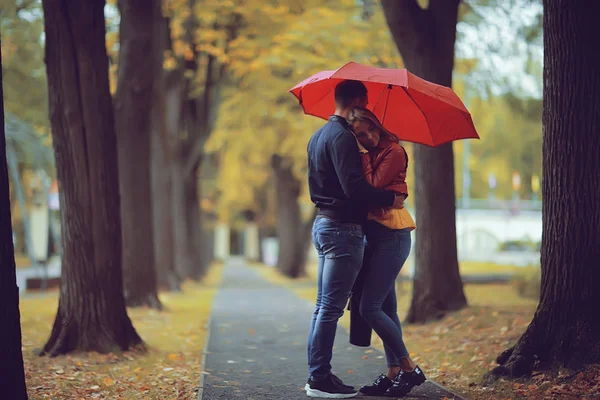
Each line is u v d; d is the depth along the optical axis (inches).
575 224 291.7
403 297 788.6
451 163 534.6
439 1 515.8
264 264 2544.3
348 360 346.6
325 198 256.1
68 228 402.0
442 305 524.4
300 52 768.9
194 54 932.6
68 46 401.1
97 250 403.2
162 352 405.1
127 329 408.5
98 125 405.7
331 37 743.1
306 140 1042.7
